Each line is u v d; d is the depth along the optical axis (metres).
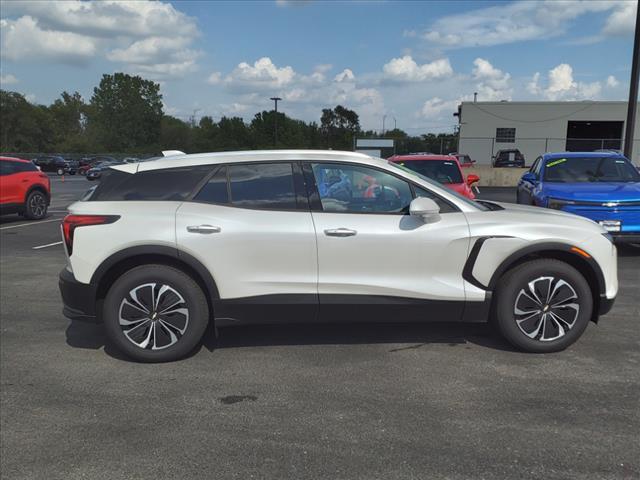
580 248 4.35
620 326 5.18
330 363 4.35
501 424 3.34
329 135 105.56
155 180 4.44
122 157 72.44
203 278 4.26
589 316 4.41
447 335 4.95
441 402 3.65
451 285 4.35
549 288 4.38
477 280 4.35
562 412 3.49
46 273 7.88
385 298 4.32
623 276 7.37
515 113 42.16
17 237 11.41
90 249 4.26
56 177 47.56
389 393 3.80
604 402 3.62
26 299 6.45
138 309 4.34
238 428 3.35
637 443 3.11
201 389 3.92
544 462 2.93
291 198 4.37
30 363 4.45
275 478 2.82
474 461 2.94
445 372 4.14
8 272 7.95
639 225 7.90
